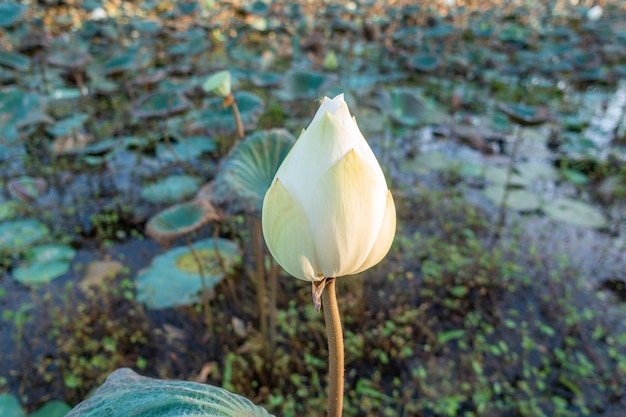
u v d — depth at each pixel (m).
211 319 0.96
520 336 1.00
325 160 0.24
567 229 1.40
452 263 1.17
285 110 2.05
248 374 0.89
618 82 2.59
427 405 0.85
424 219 1.41
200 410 0.31
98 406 0.32
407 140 1.96
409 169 1.66
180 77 2.26
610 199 1.56
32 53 2.13
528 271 1.20
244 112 1.08
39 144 1.84
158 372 0.92
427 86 2.55
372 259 0.27
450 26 2.60
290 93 1.42
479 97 2.42
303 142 0.25
